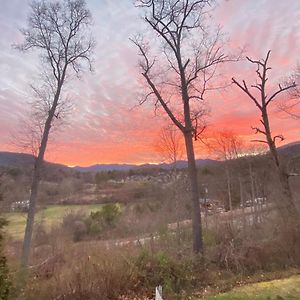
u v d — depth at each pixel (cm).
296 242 1897
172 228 3366
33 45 2508
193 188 2069
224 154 5194
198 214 2020
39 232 3534
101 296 1375
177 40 2181
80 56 2559
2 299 1005
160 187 5366
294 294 1323
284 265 1791
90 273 1425
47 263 1758
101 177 6500
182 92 2159
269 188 3878
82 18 2527
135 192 5869
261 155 4922
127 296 1412
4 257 1021
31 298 1262
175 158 3900
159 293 1186
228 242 1966
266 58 2619
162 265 1558
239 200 5594
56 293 1340
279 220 2173
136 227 3912
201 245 1941
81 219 4447
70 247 1938
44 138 2450
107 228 4256
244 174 5519
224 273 1684
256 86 2653
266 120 2669
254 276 1641
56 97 2498
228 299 1266
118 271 1457
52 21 2484
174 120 2147
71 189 5544
